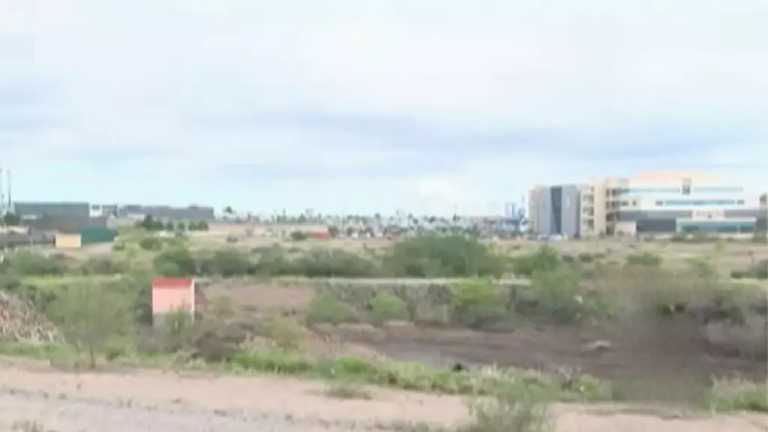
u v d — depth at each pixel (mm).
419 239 106750
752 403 19297
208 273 94250
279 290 83375
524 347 60562
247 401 17781
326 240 159375
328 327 70000
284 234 185875
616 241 144000
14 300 51531
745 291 37938
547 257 96875
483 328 73500
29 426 13703
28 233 134875
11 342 30750
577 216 188250
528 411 14266
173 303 37781
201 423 14914
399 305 77812
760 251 108750
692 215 175000
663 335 20609
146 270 83375
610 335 22344
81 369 22172
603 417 17234
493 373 24750
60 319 29375
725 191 175500
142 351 25453
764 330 34188
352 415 16344
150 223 177500
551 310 73000
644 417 17453
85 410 15750
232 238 155875
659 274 24469
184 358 24375
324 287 85875
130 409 16062
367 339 65312
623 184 180500
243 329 36781
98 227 156375
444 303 79875
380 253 109375
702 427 16594
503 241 149250
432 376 21828
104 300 25141
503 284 83188
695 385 19469
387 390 20219
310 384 20578
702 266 36375
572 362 39906
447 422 15531
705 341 21375
